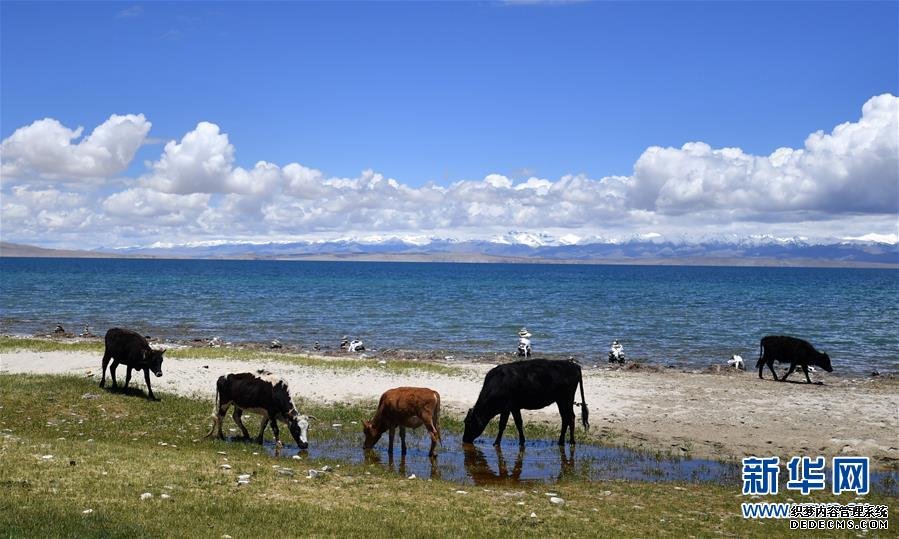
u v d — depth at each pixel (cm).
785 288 15438
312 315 7562
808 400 2958
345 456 1995
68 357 3647
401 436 2061
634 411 2703
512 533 1309
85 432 2047
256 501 1402
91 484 1405
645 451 2138
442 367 3675
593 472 1897
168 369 3306
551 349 5044
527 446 2191
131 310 7862
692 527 1434
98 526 1170
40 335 5309
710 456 2091
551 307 8894
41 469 1473
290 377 3234
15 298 9438
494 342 5441
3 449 1625
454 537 1262
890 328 6494
